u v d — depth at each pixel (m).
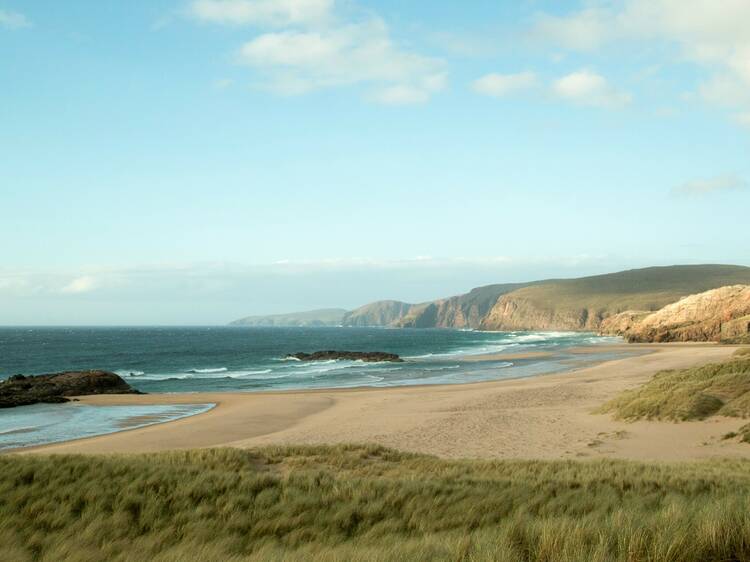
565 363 70.69
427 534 8.11
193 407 38.56
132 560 7.72
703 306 135.75
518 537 6.98
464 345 138.75
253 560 7.20
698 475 13.47
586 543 6.45
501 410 30.53
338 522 9.74
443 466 15.93
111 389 48.91
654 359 63.34
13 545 8.30
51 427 31.00
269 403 38.94
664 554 5.85
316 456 17.06
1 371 75.56
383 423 28.20
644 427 23.34
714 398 24.89
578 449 20.75
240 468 14.65
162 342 169.25
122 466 12.79
